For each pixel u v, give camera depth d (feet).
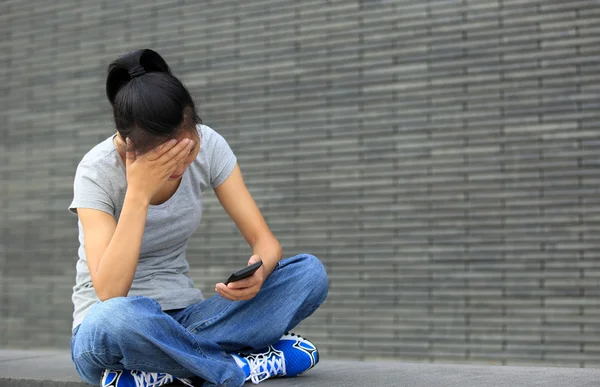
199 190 7.51
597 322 14.55
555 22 15.21
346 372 8.18
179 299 7.38
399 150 16.42
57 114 20.08
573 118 14.97
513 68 15.49
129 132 6.47
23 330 20.01
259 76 17.92
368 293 16.57
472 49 15.85
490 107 15.64
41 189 20.11
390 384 7.08
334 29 17.21
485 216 15.58
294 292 7.19
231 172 7.68
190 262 18.39
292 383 7.19
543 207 15.11
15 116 20.63
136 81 6.46
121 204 7.07
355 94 16.90
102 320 6.23
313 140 17.28
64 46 20.15
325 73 17.24
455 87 15.96
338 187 16.97
